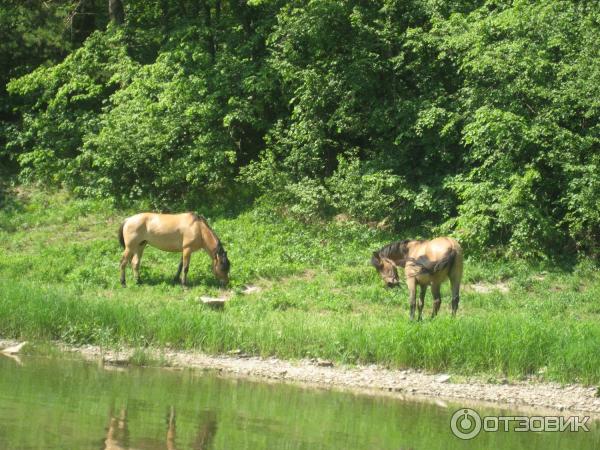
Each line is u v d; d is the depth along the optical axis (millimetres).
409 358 21531
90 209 38656
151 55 44031
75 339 23234
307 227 35875
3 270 31359
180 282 30078
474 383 20734
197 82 38531
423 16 37219
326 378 20859
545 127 31594
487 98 33375
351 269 31219
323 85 37281
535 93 32219
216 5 42062
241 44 40281
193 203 38812
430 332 21797
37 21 43062
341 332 22609
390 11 37125
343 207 36406
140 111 39438
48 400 16609
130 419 15602
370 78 36969
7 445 13359
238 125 40625
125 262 29734
